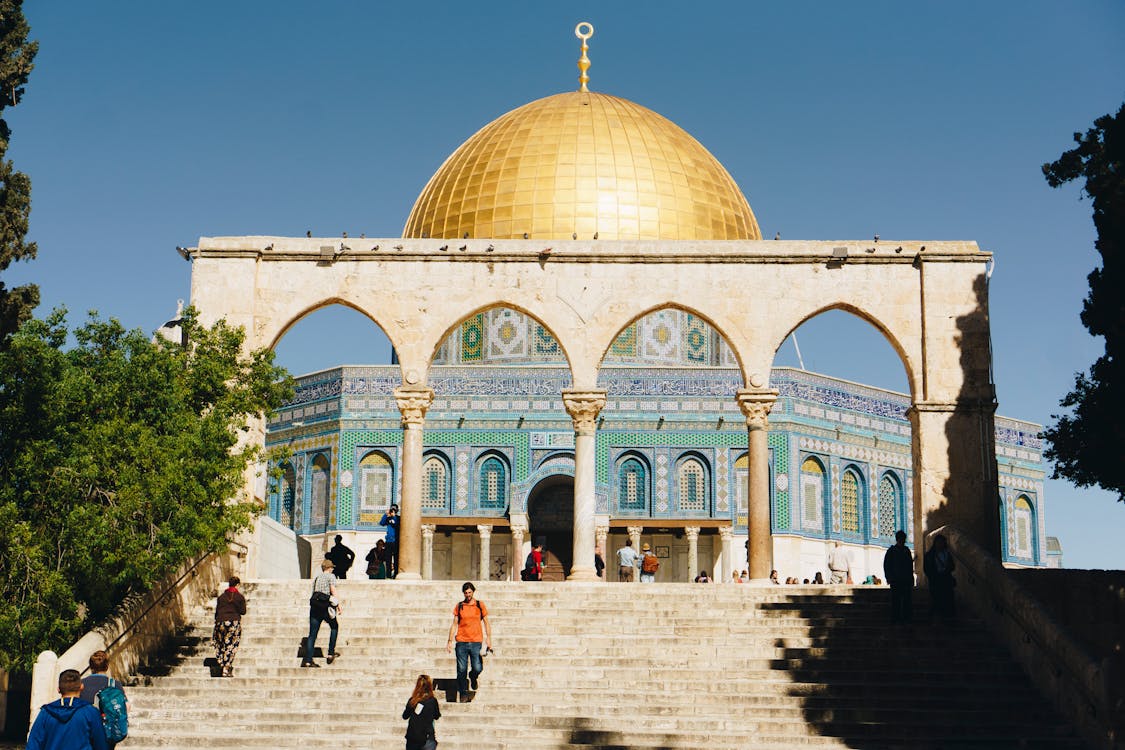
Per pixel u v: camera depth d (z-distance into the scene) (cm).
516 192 5653
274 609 2892
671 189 5716
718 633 2702
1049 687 2383
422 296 3512
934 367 3425
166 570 2823
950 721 2294
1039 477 6550
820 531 5766
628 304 3494
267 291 3512
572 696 2383
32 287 2806
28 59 2773
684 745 2203
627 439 5731
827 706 2345
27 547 2584
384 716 2317
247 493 3409
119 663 2542
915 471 3419
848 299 3478
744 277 3497
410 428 3472
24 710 3081
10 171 2766
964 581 2920
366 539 5675
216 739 2236
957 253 3466
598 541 5612
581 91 6188
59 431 2722
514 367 5784
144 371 2842
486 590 2942
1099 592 2766
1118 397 2706
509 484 5681
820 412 5844
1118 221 2658
